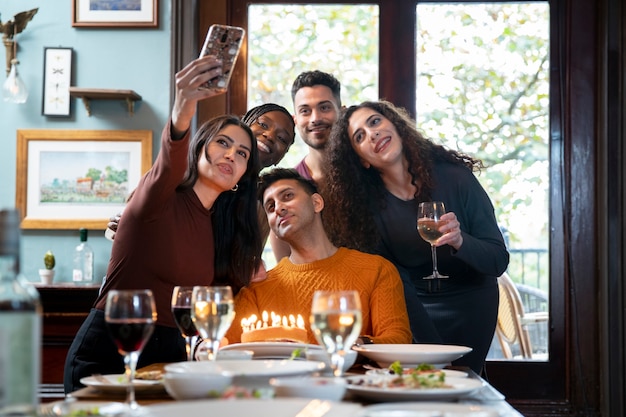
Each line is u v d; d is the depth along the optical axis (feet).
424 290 10.21
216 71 6.92
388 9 13.35
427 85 13.42
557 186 13.38
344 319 4.50
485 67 13.42
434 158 10.36
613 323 12.88
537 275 13.39
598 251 13.29
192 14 13.05
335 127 10.32
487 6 13.42
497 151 13.44
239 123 7.82
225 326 5.14
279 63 13.41
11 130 13.03
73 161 12.98
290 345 6.31
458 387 4.87
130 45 13.05
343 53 13.39
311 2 13.39
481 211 10.19
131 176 12.96
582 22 13.33
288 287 8.13
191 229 7.67
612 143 12.96
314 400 3.65
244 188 8.04
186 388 4.37
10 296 3.24
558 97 13.39
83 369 7.51
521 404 13.23
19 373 3.21
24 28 12.98
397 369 5.49
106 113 13.01
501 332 13.38
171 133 7.11
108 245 12.92
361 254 8.25
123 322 4.47
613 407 12.84
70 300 11.72
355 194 10.21
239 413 3.59
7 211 3.28
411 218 10.12
